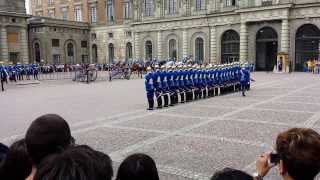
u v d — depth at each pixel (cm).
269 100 2094
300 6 4866
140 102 2144
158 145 1082
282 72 4978
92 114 1712
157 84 1864
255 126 1331
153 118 1566
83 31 7531
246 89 2681
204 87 2303
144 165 311
